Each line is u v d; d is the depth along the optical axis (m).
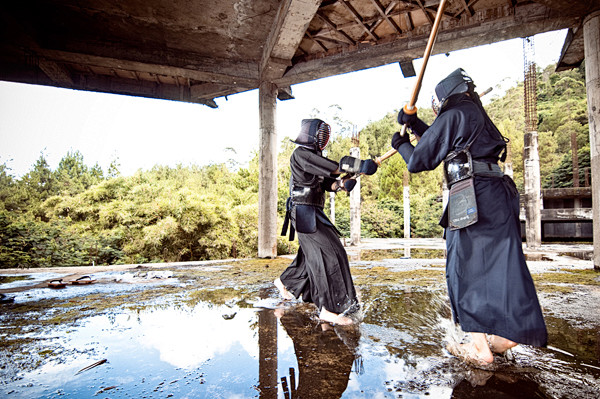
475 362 1.73
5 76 8.16
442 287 3.84
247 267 6.01
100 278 4.75
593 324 2.34
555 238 14.42
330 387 1.48
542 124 36.72
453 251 1.83
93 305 3.08
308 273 2.67
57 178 24.78
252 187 20.48
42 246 9.62
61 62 8.26
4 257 8.62
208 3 6.41
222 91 9.34
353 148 14.39
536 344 1.51
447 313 2.71
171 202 12.92
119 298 3.38
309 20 6.11
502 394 1.40
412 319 2.55
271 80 8.24
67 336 2.22
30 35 6.84
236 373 1.64
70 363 1.78
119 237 12.27
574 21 5.88
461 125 1.78
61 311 2.87
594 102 5.23
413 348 1.94
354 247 12.97
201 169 42.19
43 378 1.60
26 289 3.92
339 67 7.70
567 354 1.83
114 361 1.80
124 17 6.84
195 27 7.12
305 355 1.86
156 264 6.59
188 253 12.99
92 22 7.01
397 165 33.84
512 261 1.63
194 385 1.52
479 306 1.65
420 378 1.56
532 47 10.57
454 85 1.89
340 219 25.50
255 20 6.91
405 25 6.99
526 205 10.41
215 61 8.14
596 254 5.04
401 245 14.21
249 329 2.34
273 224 7.93
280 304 3.07
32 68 8.10
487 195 1.73
